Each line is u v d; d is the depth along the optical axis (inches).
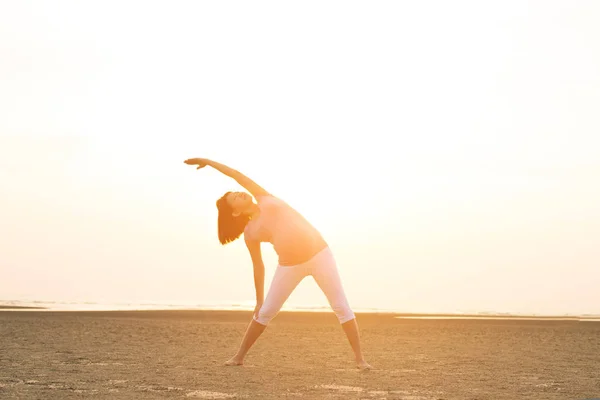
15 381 213.5
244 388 200.7
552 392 201.0
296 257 250.1
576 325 690.8
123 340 386.0
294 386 206.4
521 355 330.3
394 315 1115.9
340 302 253.3
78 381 214.1
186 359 286.5
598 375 246.1
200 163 253.8
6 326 495.5
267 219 248.1
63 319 617.0
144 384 208.1
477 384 217.6
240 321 651.5
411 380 225.3
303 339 422.9
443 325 658.2
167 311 945.5
